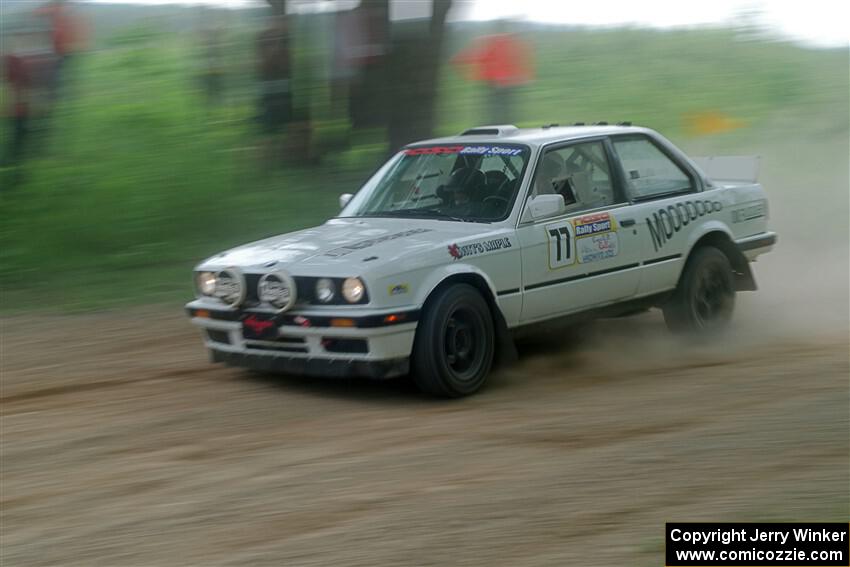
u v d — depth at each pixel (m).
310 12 17.88
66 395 8.98
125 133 17.78
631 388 8.95
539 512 6.05
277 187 17.27
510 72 18.28
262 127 17.81
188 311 9.23
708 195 10.96
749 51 29.27
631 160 10.41
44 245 14.65
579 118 23.28
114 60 20.22
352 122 18.03
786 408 8.12
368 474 6.79
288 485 6.61
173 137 17.75
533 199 9.33
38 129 16.50
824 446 7.14
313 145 18.16
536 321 9.41
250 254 9.12
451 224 9.29
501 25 18.84
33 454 7.39
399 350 8.33
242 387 9.12
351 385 9.15
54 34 16.62
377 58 17.17
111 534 5.91
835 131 24.08
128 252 14.84
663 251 10.34
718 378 9.23
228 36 18.75
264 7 17.59
